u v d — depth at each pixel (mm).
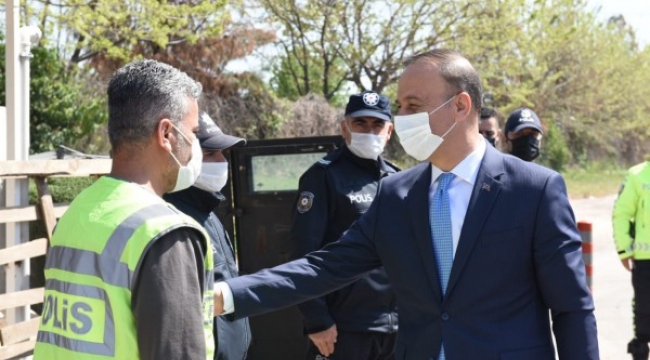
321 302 4062
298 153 5141
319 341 4102
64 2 13867
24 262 4555
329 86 24719
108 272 2020
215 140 3354
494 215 2592
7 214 4273
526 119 5629
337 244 2979
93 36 15164
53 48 14867
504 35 22344
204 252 2148
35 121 14422
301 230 4176
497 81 24031
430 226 2703
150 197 2131
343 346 4152
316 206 4184
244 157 5141
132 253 1997
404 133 2729
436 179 2764
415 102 2697
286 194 5098
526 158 5656
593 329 2529
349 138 4293
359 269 2959
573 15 29031
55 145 14445
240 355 3439
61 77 15344
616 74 33531
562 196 2607
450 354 2580
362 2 21719
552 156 36000
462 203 2680
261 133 20641
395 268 2775
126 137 2186
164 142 2193
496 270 2568
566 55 29750
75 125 14961
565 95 31141
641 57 35531
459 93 2686
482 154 2713
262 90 20844
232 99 20297
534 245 2570
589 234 6258
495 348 2527
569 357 2520
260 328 5016
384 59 22281
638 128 39969
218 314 2805
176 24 15227
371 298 4133
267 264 5141
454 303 2598
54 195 7637
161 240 2008
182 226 2049
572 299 2523
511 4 21797
